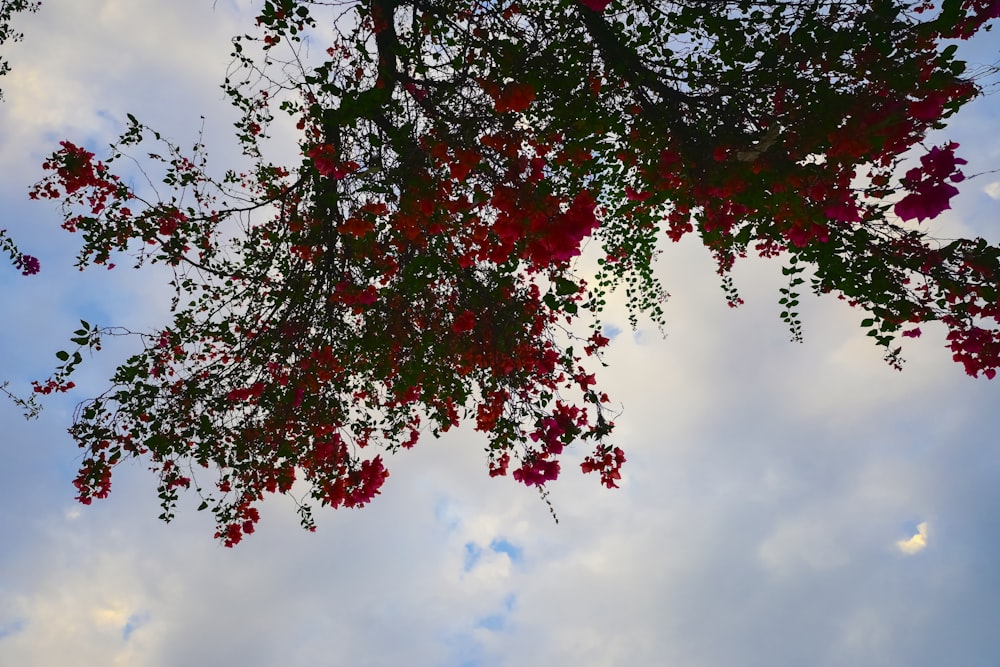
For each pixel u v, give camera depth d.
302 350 4.62
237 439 4.54
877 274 3.28
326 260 4.40
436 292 4.36
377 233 3.84
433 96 3.16
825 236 3.09
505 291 4.07
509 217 2.83
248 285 4.80
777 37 2.98
